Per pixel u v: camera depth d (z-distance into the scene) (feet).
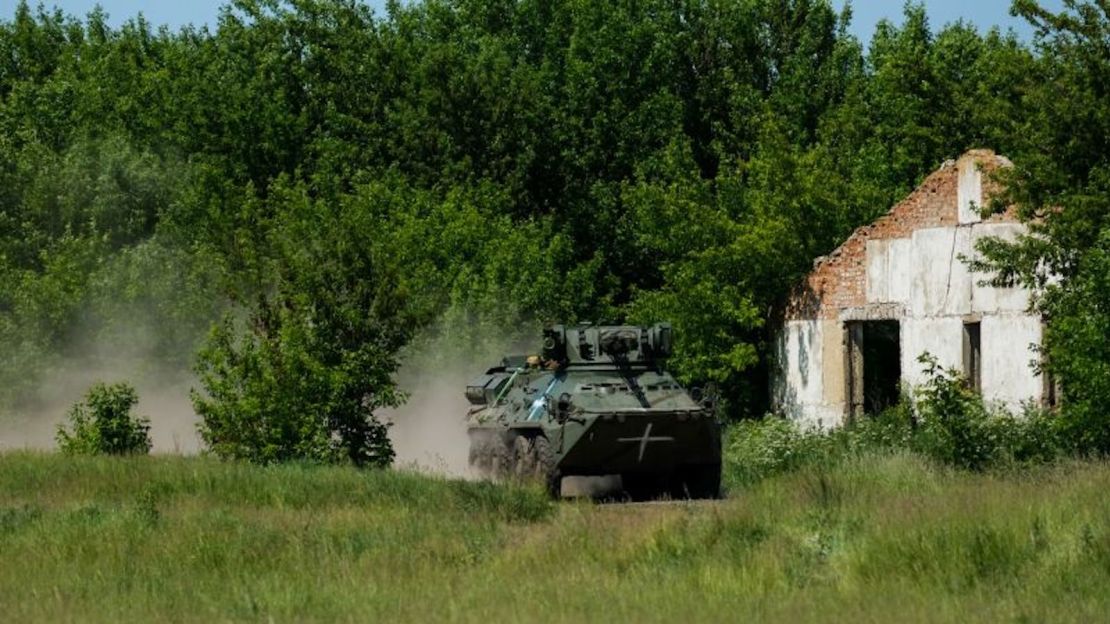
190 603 121.90
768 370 340.18
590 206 440.04
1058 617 109.09
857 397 314.96
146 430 263.08
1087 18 261.65
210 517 169.48
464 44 521.24
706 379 339.98
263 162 444.96
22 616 115.85
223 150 442.50
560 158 447.42
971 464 217.36
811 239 338.34
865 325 354.95
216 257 343.26
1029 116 264.31
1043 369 219.82
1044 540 135.13
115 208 411.95
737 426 311.27
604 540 150.92
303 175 441.27
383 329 254.68
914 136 395.34
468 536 157.69
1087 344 206.28
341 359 250.16
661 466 229.86
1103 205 238.48
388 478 205.77
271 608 117.91
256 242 333.83
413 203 389.19
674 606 114.62
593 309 395.55
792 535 147.23
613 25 476.95
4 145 433.89
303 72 476.95
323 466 230.07
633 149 454.40
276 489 197.06
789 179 342.64
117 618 115.14
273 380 245.24
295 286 252.01
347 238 255.29
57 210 412.77
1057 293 220.23
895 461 209.05
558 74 495.82
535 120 444.96
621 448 225.35
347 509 180.75
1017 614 109.81
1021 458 217.56
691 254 340.80
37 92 488.02
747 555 136.77
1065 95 260.01
